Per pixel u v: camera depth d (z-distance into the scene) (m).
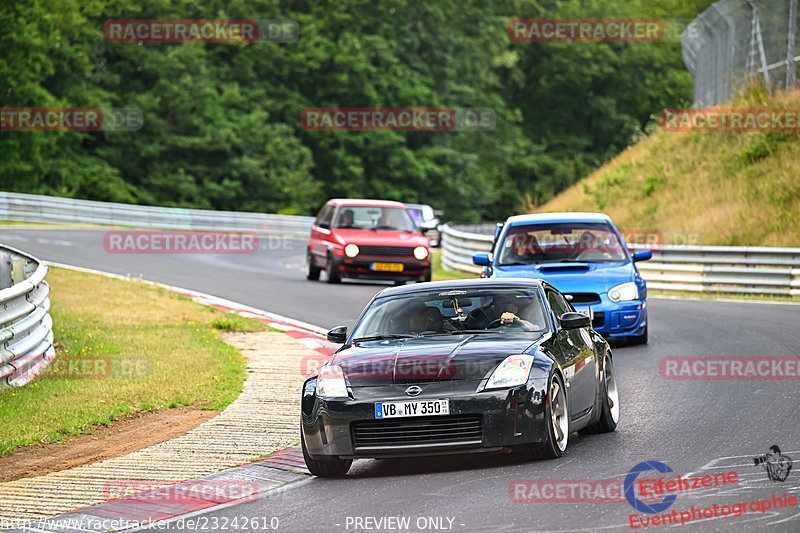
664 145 144.88
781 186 110.94
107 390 44.81
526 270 56.88
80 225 163.25
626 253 58.59
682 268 88.06
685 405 39.47
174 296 79.62
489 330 33.62
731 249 85.38
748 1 133.75
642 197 131.00
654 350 54.41
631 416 38.09
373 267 90.69
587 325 34.19
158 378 47.69
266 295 82.31
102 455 35.28
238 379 48.62
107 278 88.94
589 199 142.62
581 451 31.95
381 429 30.12
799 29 125.75
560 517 23.94
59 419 39.62
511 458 31.56
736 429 34.19
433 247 160.88
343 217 94.50
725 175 122.88
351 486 29.47
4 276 63.81
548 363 30.97
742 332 59.84
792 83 127.00
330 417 30.38
